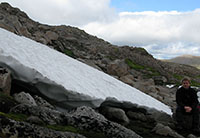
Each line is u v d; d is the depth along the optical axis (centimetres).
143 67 2550
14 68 560
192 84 2480
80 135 373
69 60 983
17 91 597
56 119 419
